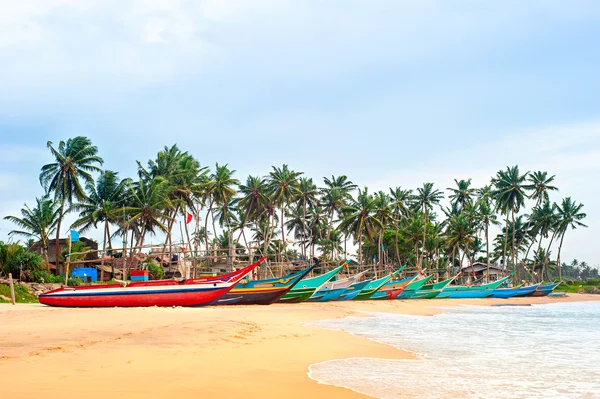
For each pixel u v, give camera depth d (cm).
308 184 8706
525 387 1076
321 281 4522
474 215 9650
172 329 1817
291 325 2350
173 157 6706
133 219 5875
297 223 9381
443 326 2672
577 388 1074
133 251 6575
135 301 3422
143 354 1250
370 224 8269
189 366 1125
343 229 8338
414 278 6438
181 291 3462
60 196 5806
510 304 6206
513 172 9231
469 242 9400
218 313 2831
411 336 2112
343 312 3562
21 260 4678
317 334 2006
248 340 1667
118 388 859
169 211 7050
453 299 6938
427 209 10469
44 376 923
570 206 9912
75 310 2945
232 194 7281
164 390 868
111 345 1379
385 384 1066
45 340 1455
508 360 1459
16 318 2348
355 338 1947
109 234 6103
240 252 7712
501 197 9194
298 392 942
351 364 1320
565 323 3031
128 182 6222
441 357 1507
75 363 1077
